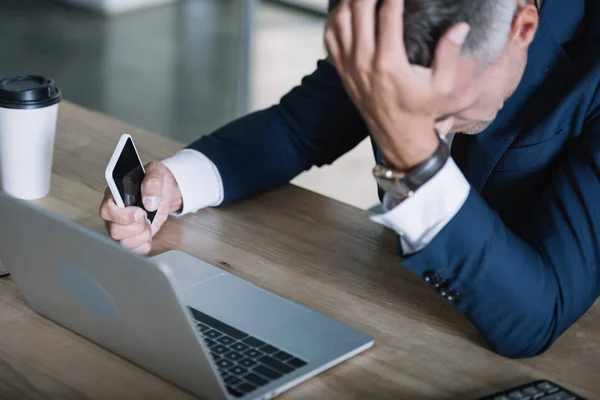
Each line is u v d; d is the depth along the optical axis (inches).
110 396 44.6
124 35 223.1
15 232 46.3
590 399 46.4
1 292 53.6
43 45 209.5
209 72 203.5
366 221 64.4
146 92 188.2
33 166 63.5
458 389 46.6
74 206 64.0
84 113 79.1
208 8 251.8
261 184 67.6
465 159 61.9
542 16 58.3
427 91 44.6
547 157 57.2
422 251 48.7
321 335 49.5
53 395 44.5
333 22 45.4
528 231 53.3
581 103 55.9
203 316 50.5
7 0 240.1
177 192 63.5
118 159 58.1
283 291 55.0
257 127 68.8
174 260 57.2
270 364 46.4
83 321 47.8
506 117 58.9
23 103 61.8
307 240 61.4
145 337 43.9
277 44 227.1
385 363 48.3
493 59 46.8
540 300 49.6
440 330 51.9
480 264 48.5
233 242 60.7
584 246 51.3
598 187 52.0
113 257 41.3
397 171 47.5
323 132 69.4
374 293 55.3
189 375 43.6
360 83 45.5
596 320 54.2
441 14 44.4
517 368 48.9
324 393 45.4
